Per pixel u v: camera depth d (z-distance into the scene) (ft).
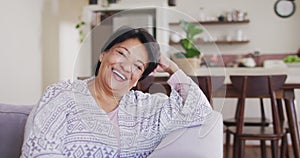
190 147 4.46
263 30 20.07
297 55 19.42
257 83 9.06
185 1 20.48
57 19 11.91
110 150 4.43
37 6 10.32
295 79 12.69
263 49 20.15
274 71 14.94
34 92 10.11
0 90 8.08
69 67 12.86
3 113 5.05
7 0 8.44
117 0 12.44
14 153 4.84
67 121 4.25
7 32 8.45
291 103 9.68
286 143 10.67
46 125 4.04
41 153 3.83
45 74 10.91
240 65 19.43
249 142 15.34
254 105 14.76
